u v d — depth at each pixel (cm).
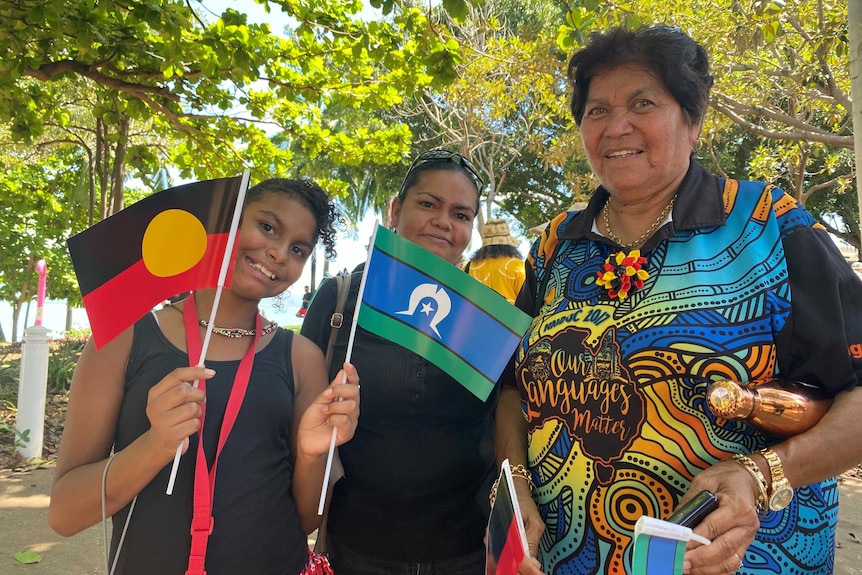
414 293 176
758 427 132
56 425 636
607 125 156
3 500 427
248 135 802
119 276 155
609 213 171
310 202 183
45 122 745
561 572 153
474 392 168
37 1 415
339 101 713
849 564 358
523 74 824
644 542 103
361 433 201
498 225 455
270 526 160
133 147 816
